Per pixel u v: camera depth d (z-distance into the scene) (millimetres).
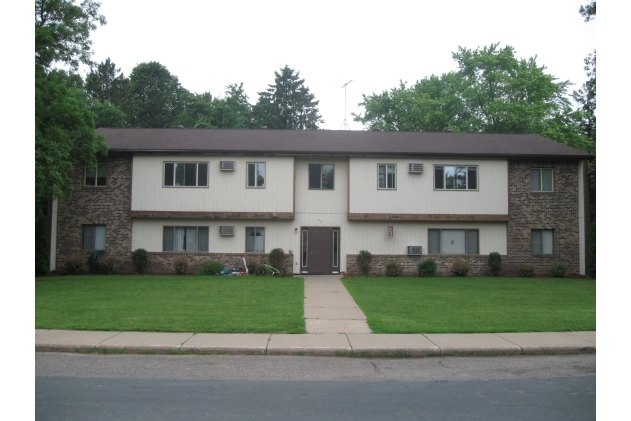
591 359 9961
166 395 7348
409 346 10367
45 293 17547
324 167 26859
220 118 56750
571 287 20734
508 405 6961
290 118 66312
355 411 6660
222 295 17344
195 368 9070
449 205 26188
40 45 20828
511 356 10227
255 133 29594
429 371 9000
